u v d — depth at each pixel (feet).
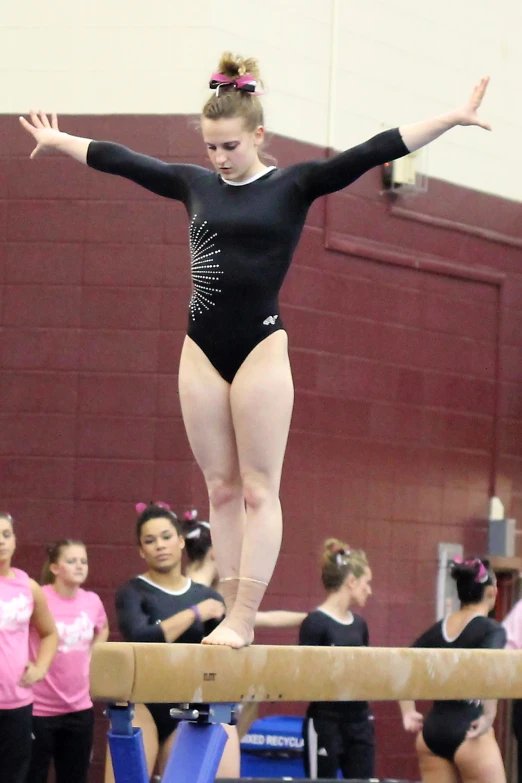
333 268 71.46
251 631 31.91
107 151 34.47
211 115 31.50
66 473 65.82
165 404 65.62
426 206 76.28
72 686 53.06
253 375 31.78
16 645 48.39
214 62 66.69
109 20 67.82
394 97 74.79
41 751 52.19
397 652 33.73
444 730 51.72
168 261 66.39
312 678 31.96
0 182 67.82
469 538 77.05
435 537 75.36
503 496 79.00
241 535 33.27
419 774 72.18
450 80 77.97
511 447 79.87
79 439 65.98
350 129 72.33
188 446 65.21
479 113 79.71
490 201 79.92
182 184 33.37
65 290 66.95
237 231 31.71
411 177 74.08
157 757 50.44
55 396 66.39
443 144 77.51
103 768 63.26
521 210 81.61
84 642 53.67
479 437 78.23
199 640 47.47
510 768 74.54
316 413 70.13
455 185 77.97
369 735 56.80
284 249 31.96
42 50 68.28
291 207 31.91
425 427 75.51
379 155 31.37
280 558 67.87
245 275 31.60
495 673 35.86
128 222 66.90
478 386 78.48
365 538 71.97
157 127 66.85
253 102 31.76
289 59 69.72
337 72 71.82
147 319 66.23
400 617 73.15
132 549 65.00
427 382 75.77
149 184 34.09
